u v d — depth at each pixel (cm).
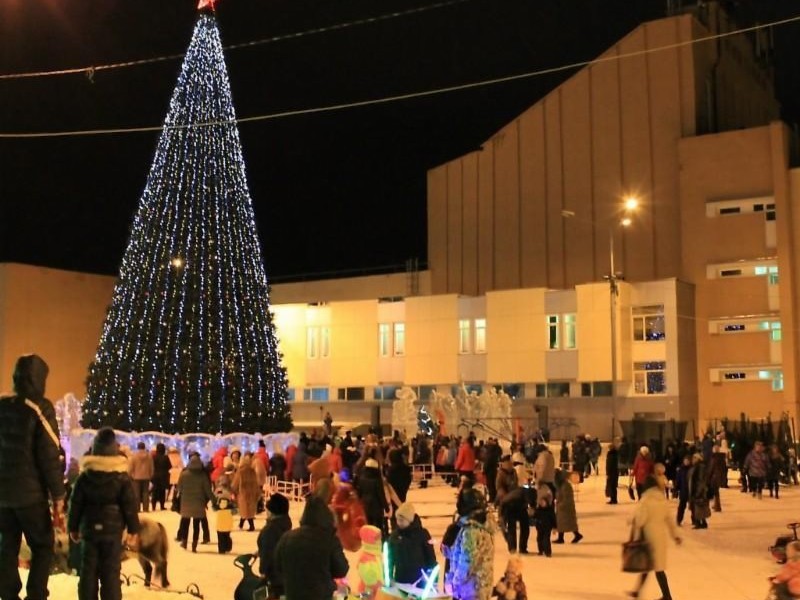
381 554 1018
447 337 6162
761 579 1366
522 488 1666
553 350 5734
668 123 6109
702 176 5847
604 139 6372
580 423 5603
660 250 6053
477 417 4491
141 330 3058
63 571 1136
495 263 6794
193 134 3169
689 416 5481
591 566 1496
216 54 3222
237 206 3206
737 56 6838
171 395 2992
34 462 766
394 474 1822
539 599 1198
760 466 2748
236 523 2105
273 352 3231
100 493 799
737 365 5581
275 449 2961
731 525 2075
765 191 5634
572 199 6475
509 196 6781
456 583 991
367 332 6488
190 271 3081
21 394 772
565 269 6456
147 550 1156
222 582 1303
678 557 1597
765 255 5588
